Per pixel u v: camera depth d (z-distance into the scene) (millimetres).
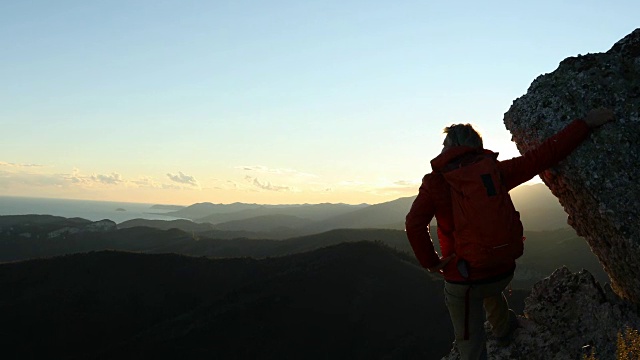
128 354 80812
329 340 87438
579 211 4875
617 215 4289
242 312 91062
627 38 4895
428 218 3734
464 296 3807
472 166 3613
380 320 92625
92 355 82312
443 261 3766
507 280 3701
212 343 83625
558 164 4656
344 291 100938
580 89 4719
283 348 83938
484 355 3984
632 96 4484
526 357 5180
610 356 4719
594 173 4355
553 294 5500
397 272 109062
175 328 89375
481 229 3463
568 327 5180
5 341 86812
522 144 5273
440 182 3725
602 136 4375
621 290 5047
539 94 4980
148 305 103000
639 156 4242
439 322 90812
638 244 4180
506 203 3537
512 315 5426
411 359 78938
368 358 82750
